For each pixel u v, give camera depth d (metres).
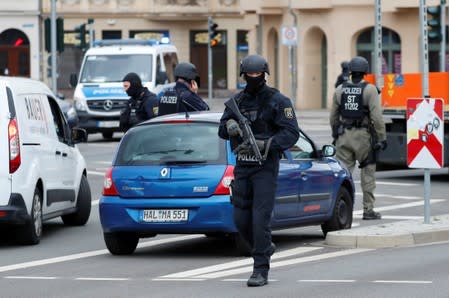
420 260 31.55
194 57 183.00
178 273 30.45
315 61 139.25
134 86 44.19
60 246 37.22
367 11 132.00
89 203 43.44
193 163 33.28
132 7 180.25
